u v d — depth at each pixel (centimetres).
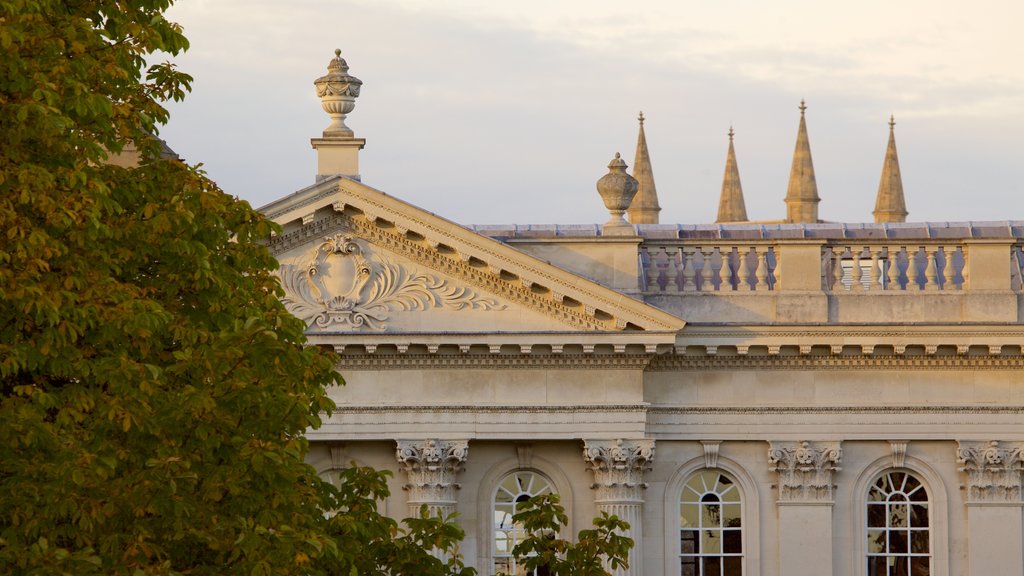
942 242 7531
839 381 7519
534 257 7206
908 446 7544
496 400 7375
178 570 4250
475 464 7475
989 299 7488
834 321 7438
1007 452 7512
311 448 7431
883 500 7581
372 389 7369
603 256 7444
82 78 4572
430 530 5197
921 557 7556
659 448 7519
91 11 4847
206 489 4244
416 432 7356
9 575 3991
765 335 7412
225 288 4794
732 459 7544
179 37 4972
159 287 4756
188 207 4778
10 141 4412
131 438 4291
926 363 7512
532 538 5491
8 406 4284
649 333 7250
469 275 7306
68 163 4519
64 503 4081
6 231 4362
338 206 7219
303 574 4319
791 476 7519
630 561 7412
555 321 7306
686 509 7556
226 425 4269
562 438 7362
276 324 4919
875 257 7556
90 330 4491
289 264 7312
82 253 4528
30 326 4409
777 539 7544
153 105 4947
